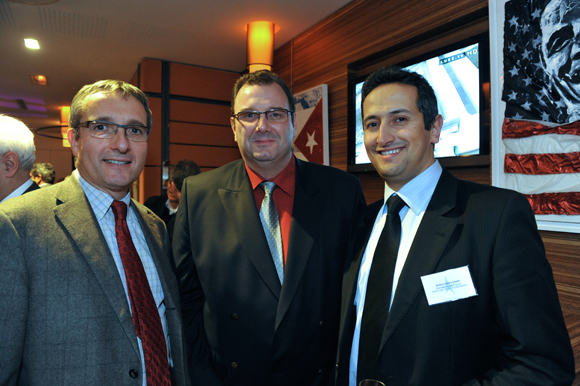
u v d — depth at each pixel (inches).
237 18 159.5
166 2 146.3
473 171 102.8
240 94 51.6
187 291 54.3
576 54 75.9
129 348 37.1
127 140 40.9
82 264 36.8
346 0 142.1
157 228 49.1
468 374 34.4
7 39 183.5
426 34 112.9
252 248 49.2
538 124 82.6
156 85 213.5
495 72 91.6
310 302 49.8
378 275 40.8
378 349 37.7
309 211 52.7
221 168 59.9
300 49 173.2
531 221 35.0
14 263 33.7
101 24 166.2
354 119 138.8
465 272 35.4
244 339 48.2
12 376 32.7
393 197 43.9
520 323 31.9
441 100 106.5
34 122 419.8
